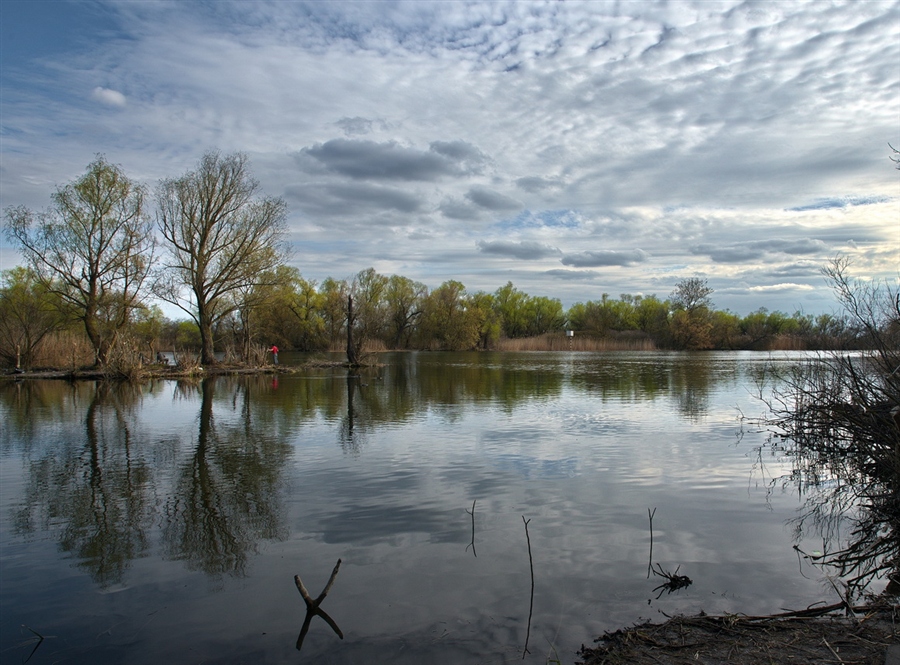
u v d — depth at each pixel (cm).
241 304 3775
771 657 405
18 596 541
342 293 6738
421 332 7644
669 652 416
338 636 455
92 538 688
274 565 600
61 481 948
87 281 3272
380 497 833
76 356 3550
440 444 1210
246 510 784
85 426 1523
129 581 569
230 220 3644
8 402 2102
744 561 592
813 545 636
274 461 1075
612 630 456
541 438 1269
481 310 7606
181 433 1400
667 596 512
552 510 763
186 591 545
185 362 3269
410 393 2242
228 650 441
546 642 439
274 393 2319
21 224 3067
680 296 7488
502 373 3300
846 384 908
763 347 7369
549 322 9881
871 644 416
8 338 3484
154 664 425
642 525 702
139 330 4247
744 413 1645
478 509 770
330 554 625
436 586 540
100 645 453
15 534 704
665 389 2322
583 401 1944
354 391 2350
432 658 421
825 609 475
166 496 857
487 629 460
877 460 800
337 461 1067
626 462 1034
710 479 919
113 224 3238
